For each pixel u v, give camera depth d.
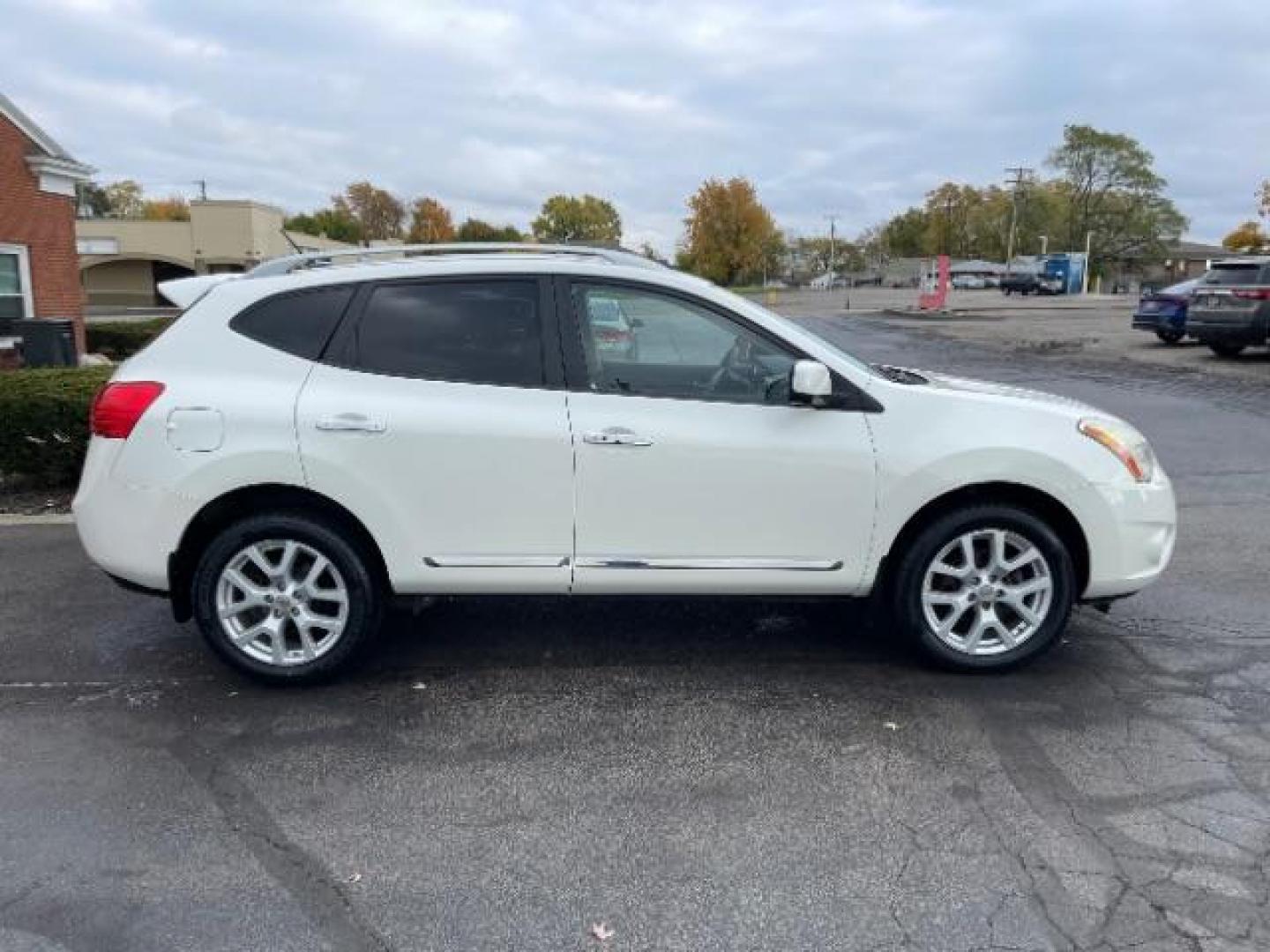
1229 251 94.50
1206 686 4.21
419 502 4.04
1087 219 103.56
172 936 2.66
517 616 5.07
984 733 3.79
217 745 3.72
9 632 4.86
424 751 3.67
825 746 3.70
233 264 54.62
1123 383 15.12
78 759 3.61
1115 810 3.24
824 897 2.81
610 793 3.38
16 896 2.82
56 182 16.84
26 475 7.84
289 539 4.09
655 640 4.76
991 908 2.76
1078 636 4.79
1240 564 5.95
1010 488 4.24
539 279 4.14
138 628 4.90
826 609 5.18
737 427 4.07
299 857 3.02
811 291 93.62
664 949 2.61
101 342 19.95
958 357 20.16
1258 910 2.73
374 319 4.11
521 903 2.80
